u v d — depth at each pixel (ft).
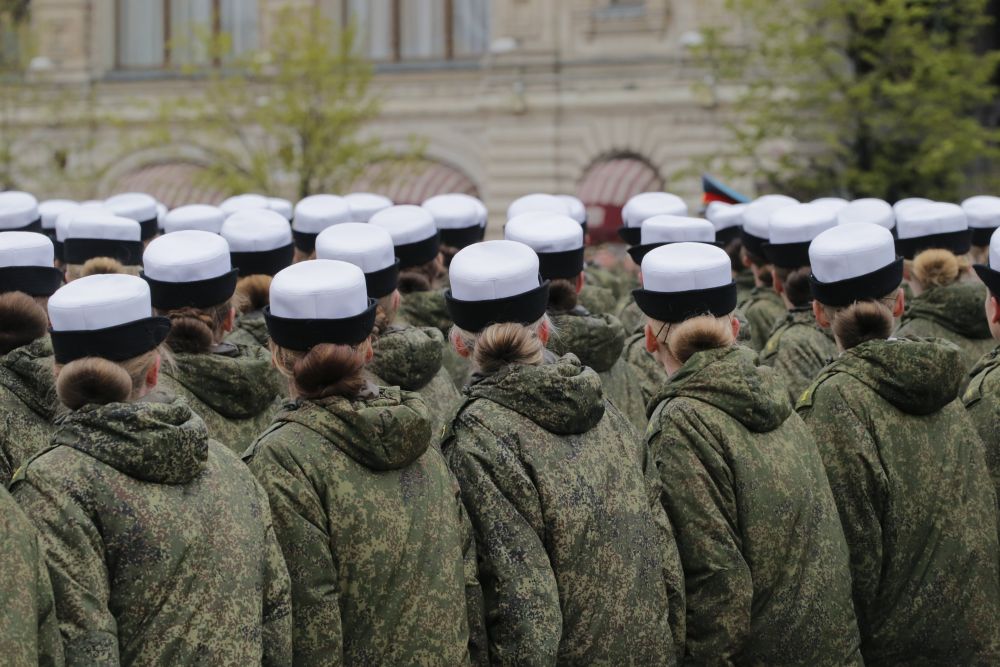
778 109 110.73
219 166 121.80
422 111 130.52
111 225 30.40
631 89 125.49
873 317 23.34
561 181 127.95
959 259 33.30
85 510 16.06
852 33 107.34
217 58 133.28
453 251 35.27
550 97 127.03
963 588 22.75
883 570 22.79
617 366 28.35
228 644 16.53
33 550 15.34
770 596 20.84
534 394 19.38
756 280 36.99
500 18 128.16
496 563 18.92
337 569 18.01
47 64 137.08
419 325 29.96
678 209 38.19
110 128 136.56
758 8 108.27
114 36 137.59
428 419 18.61
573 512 19.22
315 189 120.78
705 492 20.58
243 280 27.63
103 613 15.81
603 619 19.35
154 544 16.24
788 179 107.96
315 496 17.90
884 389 22.72
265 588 17.17
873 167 105.81
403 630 18.10
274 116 117.91
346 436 18.08
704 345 21.54
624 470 20.07
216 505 16.87
